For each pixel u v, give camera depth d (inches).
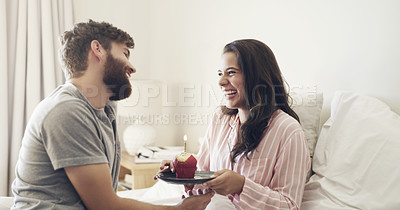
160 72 122.4
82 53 42.4
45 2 101.7
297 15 71.9
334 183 48.9
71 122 37.4
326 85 66.3
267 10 79.0
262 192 43.3
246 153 48.3
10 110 101.0
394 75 55.6
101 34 43.0
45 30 101.9
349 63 62.2
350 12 62.0
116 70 43.6
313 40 68.7
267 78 48.4
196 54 103.1
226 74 49.2
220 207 45.6
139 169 91.0
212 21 96.0
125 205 39.4
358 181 46.6
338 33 64.0
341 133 52.9
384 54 57.0
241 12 86.2
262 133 48.3
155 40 124.4
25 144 39.4
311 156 58.0
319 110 61.1
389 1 56.2
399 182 43.4
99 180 37.8
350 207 45.1
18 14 100.0
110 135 44.5
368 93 59.4
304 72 70.7
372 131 49.5
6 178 97.7
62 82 106.7
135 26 124.4
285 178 45.4
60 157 36.8
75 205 38.9
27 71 100.3
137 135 103.4
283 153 46.1
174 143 115.7
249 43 49.1
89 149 38.0
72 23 108.3
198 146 103.6
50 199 38.5
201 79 101.2
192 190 49.8
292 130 46.9
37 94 101.3
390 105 56.3
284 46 75.1
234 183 42.8
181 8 109.7
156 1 123.0
